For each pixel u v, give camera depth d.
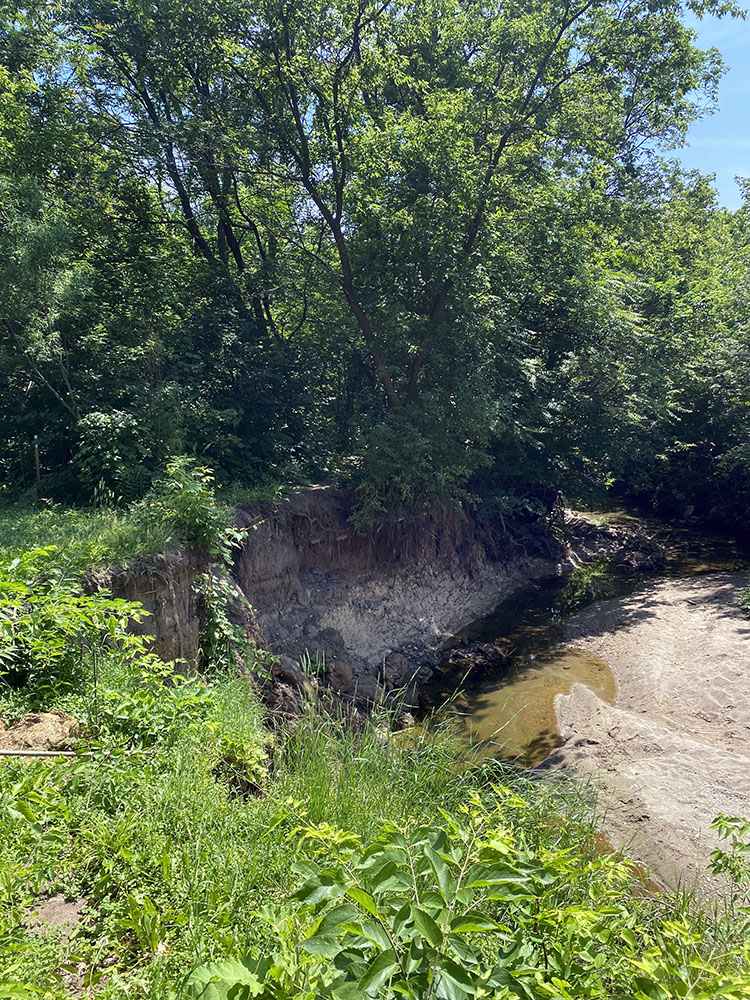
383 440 15.85
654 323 21.62
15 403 13.93
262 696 9.98
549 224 17.17
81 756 4.93
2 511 11.30
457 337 16.89
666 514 26.66
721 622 16.11
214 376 16.30
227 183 17.64
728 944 4.28
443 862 2.67
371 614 15.84
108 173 15.86
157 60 15.93
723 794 9.87
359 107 16.30
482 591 19.03
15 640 6.31
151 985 3.42
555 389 19.53
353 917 2.53
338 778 6.31
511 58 16.27
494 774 8.05
